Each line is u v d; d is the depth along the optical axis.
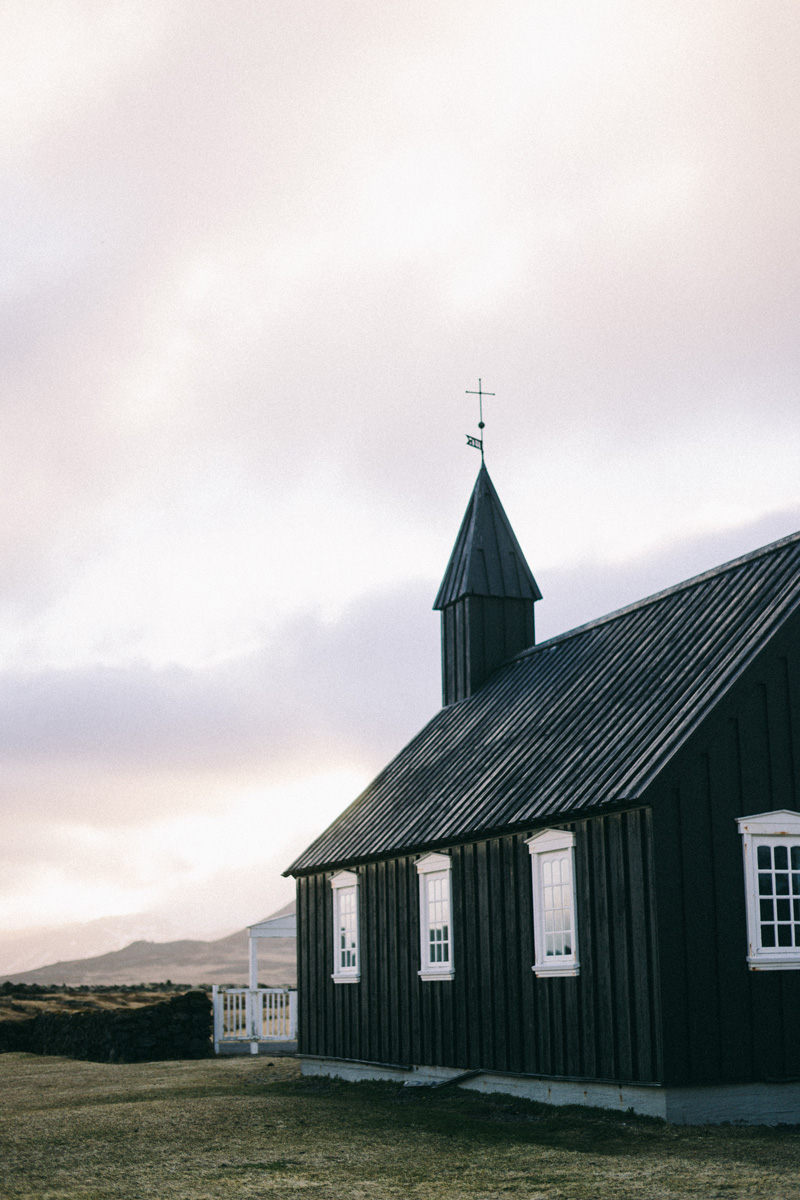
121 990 58.12
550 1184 11.59
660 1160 12.62
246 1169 12.98
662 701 17.06
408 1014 20.78
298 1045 24.84
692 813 15.23
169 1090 20.89
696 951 14.91
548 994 16.91
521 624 27.16
